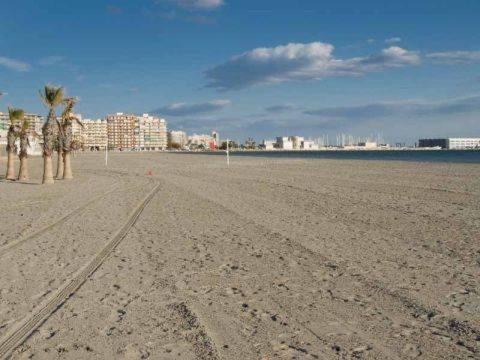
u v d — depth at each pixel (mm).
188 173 41312
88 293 7492
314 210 16516
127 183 31328
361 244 10742
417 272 8273
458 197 19531
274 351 5215
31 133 36500
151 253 10258
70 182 33094
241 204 18594
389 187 24594
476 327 5762
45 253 10477
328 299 6941
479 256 9359
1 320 6391
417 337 5504
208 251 10336
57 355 5262
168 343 5516
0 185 30594
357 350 5184
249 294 7266
